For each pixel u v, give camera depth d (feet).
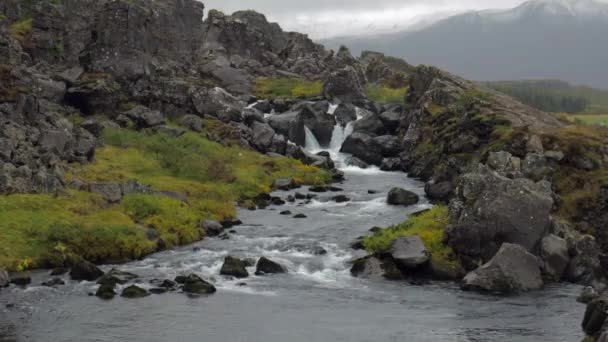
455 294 127.13
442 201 216.13
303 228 181.68
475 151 248.11
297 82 451.53
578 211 181.27
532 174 188.44
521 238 141.28
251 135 307.37
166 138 269.03
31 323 107.24
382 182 270.46
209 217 188.55
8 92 216.95
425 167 278.26
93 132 256.52
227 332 105.40
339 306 119.14
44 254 142.20
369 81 515.09
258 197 225.97
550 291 130.21
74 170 207.31
